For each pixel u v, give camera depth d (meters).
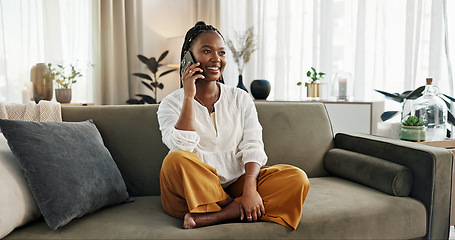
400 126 1.98
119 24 3.81
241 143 1.47
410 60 2.91
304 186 1.22
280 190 1.24
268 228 1.17
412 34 2.89
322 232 1.21
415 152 1.45
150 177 1.60
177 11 4.51
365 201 1.37
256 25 4.09
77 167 1.22
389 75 3.11
